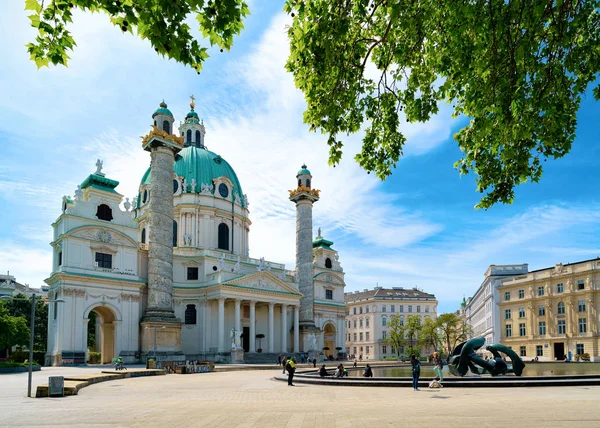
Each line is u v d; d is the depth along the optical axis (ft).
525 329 288.92
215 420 52.37
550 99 43.24
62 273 199.82
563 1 39.29
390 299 454.81
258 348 269.85
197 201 282.36
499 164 54.39
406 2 41.93
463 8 40.45
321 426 46.80
